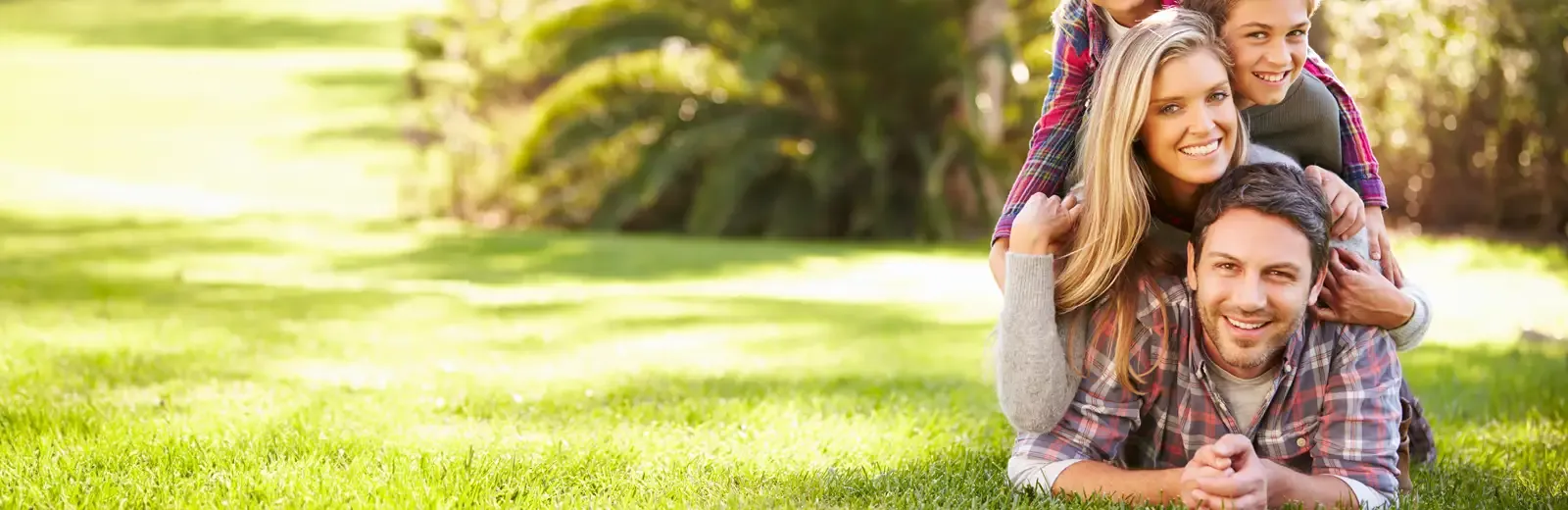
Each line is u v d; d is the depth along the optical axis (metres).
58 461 2.73
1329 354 2.46
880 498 2.52
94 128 20.84
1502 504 2.58
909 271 9.09
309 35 36.38
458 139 13.59
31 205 12.72
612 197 12.52
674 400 3.71
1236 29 2.39
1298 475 2.38
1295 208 2.29
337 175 17.28
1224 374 2.50
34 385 3.63
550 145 12.72
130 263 8.86
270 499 2.43
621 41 12.62
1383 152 9.73
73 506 2.36
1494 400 3.85
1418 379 4.41
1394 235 9.52
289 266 9.16
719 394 3.88
